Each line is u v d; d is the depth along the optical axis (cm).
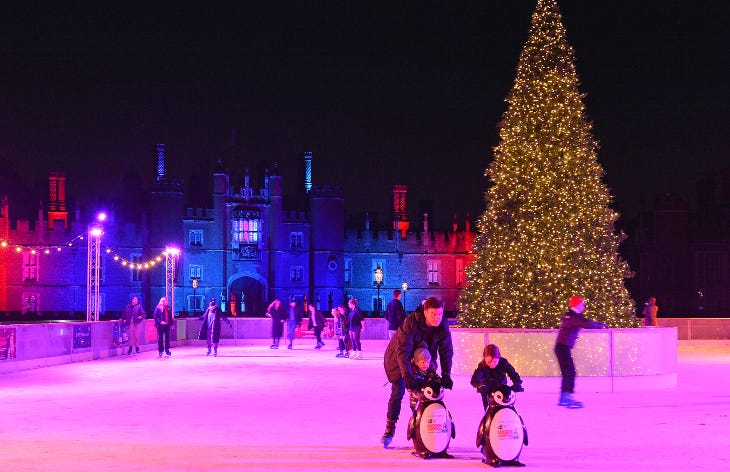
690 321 3584
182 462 934
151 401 1534
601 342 1678
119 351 2955
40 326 2392
